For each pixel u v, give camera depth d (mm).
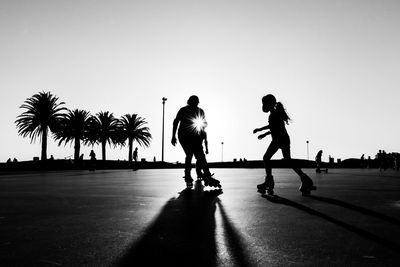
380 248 2756
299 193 6812
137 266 2338
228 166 44062
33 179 13234
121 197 6266
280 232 3318
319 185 8938
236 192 7094
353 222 3795
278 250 2707
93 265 2359
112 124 60969
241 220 3924
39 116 51719
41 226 3625
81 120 57062
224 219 3990
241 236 3162
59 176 16562
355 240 3010
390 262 2404
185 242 2949
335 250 2701
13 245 2871
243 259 2482
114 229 3467
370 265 2344
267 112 6906
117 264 2379
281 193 6820
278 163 42969
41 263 2402
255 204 5211
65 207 4980
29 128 52375
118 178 13852
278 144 6680
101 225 3664
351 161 45094
